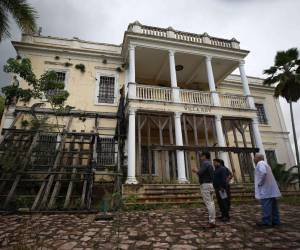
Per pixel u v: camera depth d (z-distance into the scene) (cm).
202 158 608
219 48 1487
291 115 1670
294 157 1905
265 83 1820
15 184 807
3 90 1086
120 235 496
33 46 1472
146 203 883
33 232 516
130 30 1413
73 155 1159
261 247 403
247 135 1841
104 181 1135
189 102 1336
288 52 1691
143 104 1230
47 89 1081
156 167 1473
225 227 542
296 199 1030
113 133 1438
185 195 966
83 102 1458
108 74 1574
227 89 1905
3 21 1050
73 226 572
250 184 1128
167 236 486
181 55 1484
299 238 442
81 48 1587
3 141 1071
